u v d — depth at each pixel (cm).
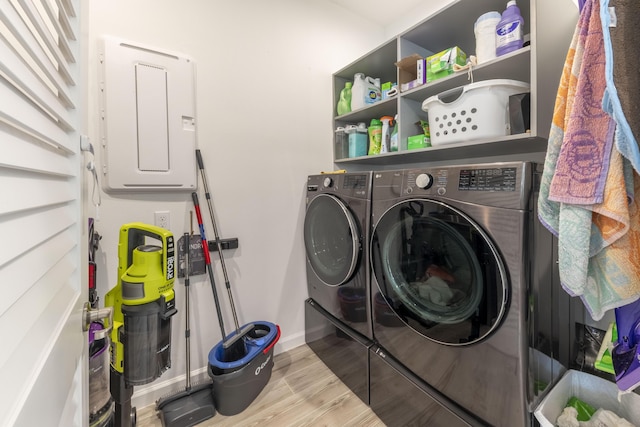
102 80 129
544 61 109
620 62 58
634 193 67
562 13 117
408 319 120
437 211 107
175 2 148
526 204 85
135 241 116
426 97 165
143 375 109
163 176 144
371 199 140
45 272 40
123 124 133
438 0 201
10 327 30
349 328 159
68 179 53
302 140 198
